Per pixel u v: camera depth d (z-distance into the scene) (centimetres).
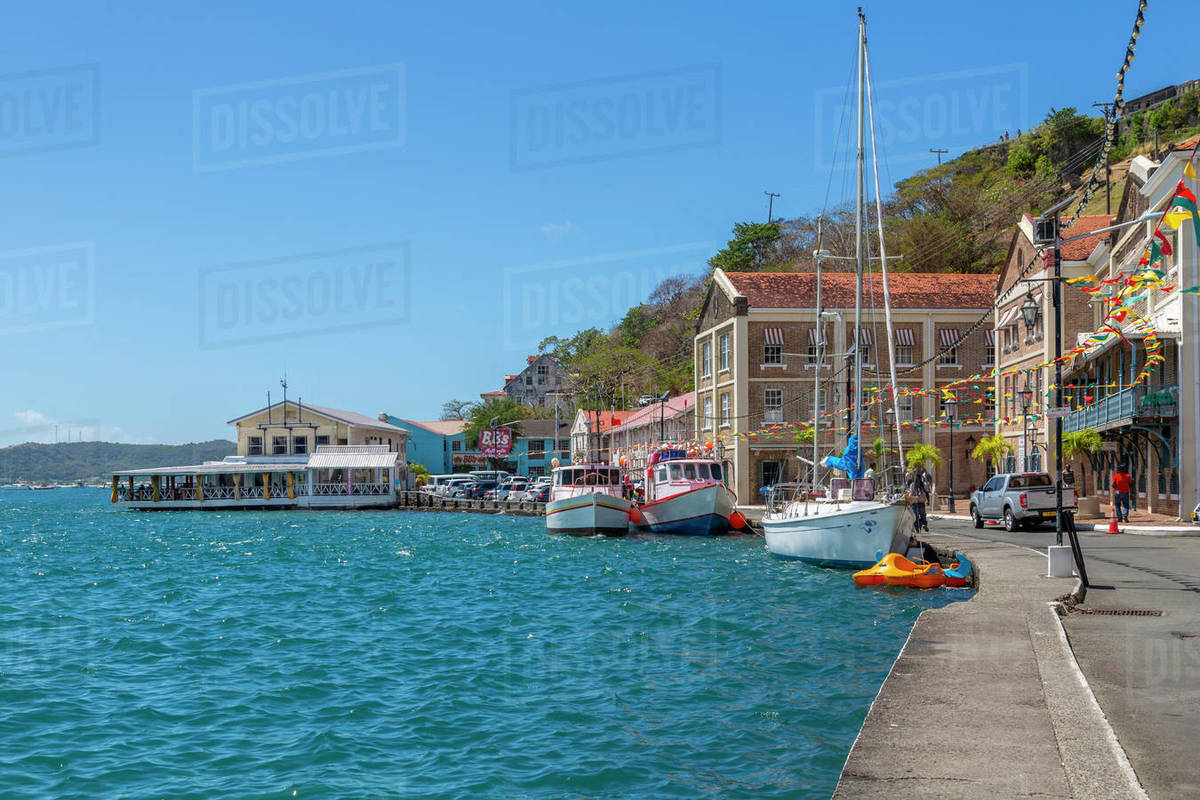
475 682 1579
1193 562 2311
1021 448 4994
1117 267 4156
